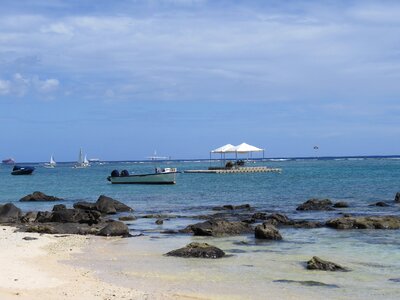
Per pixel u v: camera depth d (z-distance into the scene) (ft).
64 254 71.72
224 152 335.26
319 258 63.00
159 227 101.91
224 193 192.24
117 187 238.48
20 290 49.57
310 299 48.52
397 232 90.17
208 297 48.83
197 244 71.51
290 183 247.09
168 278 56.85
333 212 124.47
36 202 172.35
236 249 75.05
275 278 56.75
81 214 108.78
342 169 432.66
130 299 47.39
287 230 93.71
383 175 312.71
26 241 83.30
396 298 48.91
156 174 248.32
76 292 49.55
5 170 640.58
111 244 80.84
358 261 65.87
